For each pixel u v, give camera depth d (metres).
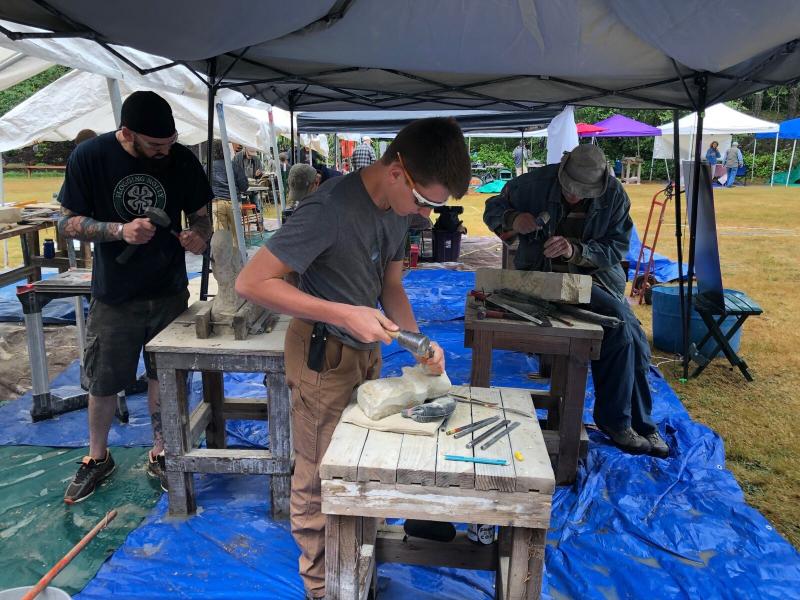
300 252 1.60
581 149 3.07
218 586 2.22
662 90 3.96
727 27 2.62
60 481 2.89
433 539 1.98
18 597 1.91
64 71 22.58
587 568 2.38
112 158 2.46
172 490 2.57
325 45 3.15
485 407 1.87
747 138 29.02
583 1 2.60
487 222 3.52
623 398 3.11
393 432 1.66
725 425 3.75
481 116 9.17
